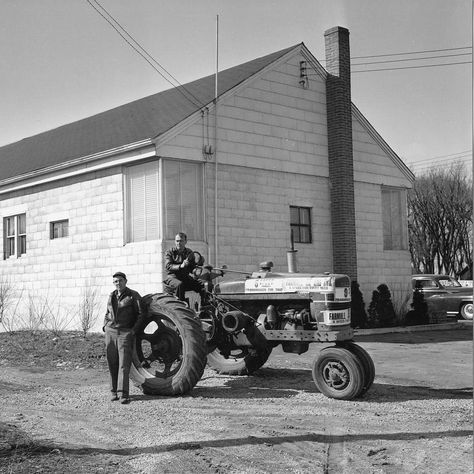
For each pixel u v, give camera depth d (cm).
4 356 1345
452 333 1884
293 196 1883
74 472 572
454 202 4112
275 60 1864
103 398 914
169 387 924
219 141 1706
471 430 709
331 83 2002
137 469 586
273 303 985
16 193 2078
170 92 2153
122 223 1686
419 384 1020
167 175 1611
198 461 607
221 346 1023
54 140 2336
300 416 789
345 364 884
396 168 2192
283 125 1872
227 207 1716
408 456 616
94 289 1767
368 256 2073
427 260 4238
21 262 2044
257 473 573
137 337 971
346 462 602
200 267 1022
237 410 827
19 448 637
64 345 1452
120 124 1980
